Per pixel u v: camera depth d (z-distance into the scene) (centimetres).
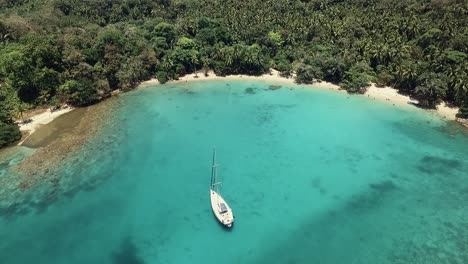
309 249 6412
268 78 13450
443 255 6225
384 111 11025
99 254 6316
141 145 9406
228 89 12688
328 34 13900
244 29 14500
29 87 10919
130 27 14638
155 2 17412
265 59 13612
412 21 13162
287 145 9444
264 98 12000
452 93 11006
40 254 6306
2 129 9300
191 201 7519
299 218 7094
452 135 9756
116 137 9719
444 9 14075
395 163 8700
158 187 7931
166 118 10762
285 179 8175
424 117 10619
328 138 9738
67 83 10906
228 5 16512
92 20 15812
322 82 13012
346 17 14662
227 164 8706
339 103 11562
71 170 8400
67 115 10775
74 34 12456
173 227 6881
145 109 11269
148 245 6500
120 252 6353
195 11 16275
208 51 13800
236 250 6394
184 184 8025
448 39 12138
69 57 11281
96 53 12231
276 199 7575
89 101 11419
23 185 7888
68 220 7031
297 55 13588
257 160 8844
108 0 16900
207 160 8850
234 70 13762
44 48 10881
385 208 7325
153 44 13775
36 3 16200
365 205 7412
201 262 6153
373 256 6247
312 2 16638
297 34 14188
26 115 10644
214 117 10844
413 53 12112
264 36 14175
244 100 11888
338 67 12406
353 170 8469
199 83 13175
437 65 11175
